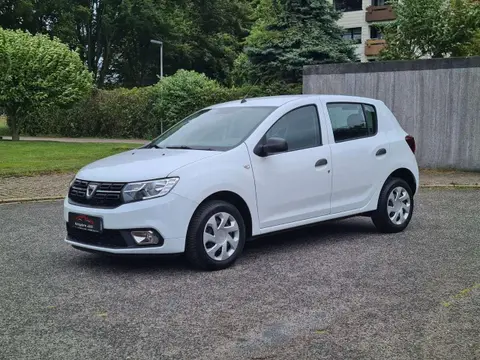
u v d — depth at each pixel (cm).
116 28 4884
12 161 1666
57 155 1877
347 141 734
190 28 5197
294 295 520
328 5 2420
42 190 1190
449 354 395
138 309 488
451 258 649
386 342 416
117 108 3378
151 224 562
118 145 2423
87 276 588
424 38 2155
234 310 483
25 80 2548
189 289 540
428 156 1477
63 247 719
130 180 572
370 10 4509
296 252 685
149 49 5150
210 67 5462
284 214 660
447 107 1441
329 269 606
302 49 2316
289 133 678
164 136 729
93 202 588
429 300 505
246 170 622
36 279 579
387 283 555
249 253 682
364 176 745
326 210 702
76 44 4844
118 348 409
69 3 4644
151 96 3247
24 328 448
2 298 520
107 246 579
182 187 573
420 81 1465
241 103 734
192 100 2909
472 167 1425
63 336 432
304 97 720
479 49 1955
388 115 812
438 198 1092
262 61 2455
